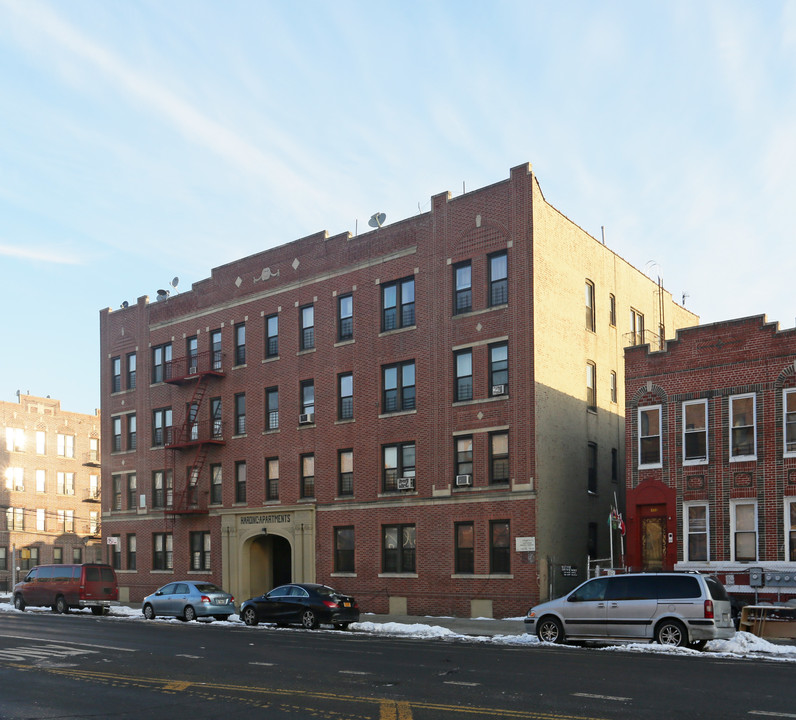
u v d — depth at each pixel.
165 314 49.12
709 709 12.74
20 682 16.33
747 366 29.23
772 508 28.06
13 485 70.12
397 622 32.62
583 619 23.02
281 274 43.16
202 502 45.50
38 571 42.00
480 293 35.47
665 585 22.08
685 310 49.69
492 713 12.53
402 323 38.03
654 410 31.34
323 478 40.00
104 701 14.15
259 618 31.11
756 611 25.47
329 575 39.06
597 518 37.34
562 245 36.62
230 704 13.71
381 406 38.16
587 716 12.24
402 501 36.88
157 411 49.03
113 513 50.81
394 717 12.34
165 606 34.59
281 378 42.41
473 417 35.06
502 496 33.88
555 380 35.16
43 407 73.50
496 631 28.28
